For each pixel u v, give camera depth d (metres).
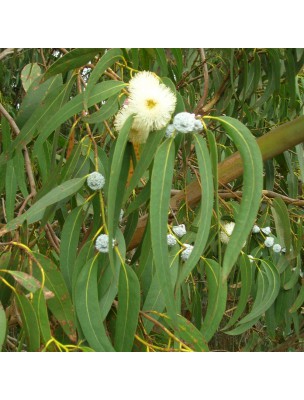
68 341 0.45
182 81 0.84
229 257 0.35
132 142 0.41
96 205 0.45
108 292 0.43
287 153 0.80
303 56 0.77
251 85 0.79
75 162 0.48
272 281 0.63
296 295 0.78
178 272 0.46
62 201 0.50
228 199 0.80
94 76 0.45
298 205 0.77
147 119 0.38
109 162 0.44
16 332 1.04
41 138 0.47
